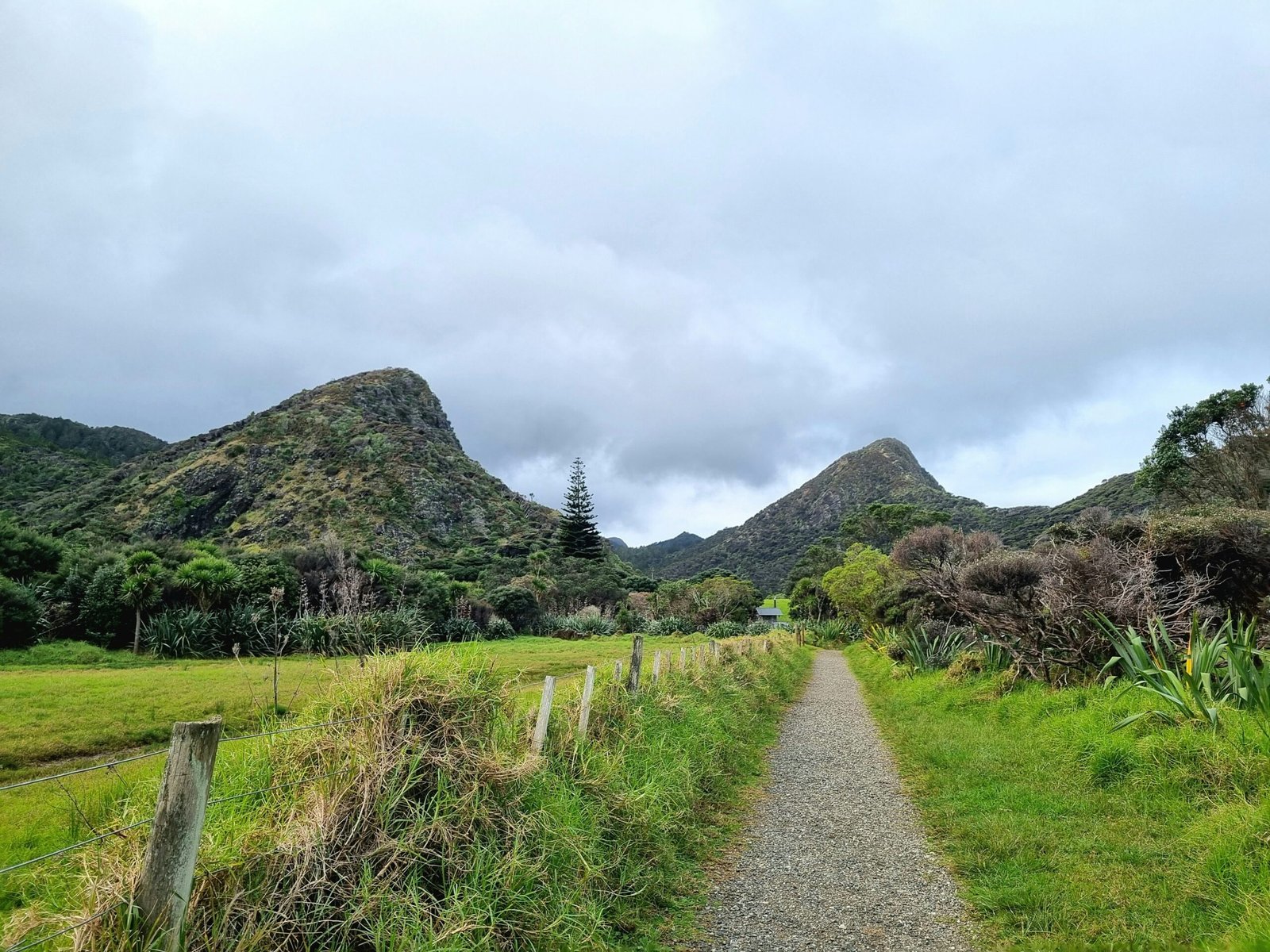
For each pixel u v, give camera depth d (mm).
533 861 4023
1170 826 5219
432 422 127375
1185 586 9656
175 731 2678
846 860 5422
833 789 7645
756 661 16656
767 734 10969
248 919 2934
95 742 9188
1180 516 11250
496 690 4887
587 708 6273
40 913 2752
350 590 13398
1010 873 4844
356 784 3729
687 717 8445
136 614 24547
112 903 2602
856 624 42094
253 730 9461
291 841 3305
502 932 3604
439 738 4215
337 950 3135
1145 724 7008
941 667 16094
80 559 28203
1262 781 5266
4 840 4980
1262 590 10180
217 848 3102
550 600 51875
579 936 3816
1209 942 3533
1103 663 9711
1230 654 7133
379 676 4297
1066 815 5852
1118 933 3816
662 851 5207
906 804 6941
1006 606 11031
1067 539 14539
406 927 3252
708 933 4215
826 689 18000
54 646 22953
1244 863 4223
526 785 4449
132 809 3582
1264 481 26328
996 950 3859
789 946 4031
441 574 43156
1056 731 8070
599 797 5258
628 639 38188
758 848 5746
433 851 3676
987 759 7902
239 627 23531
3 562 26625
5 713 10539
